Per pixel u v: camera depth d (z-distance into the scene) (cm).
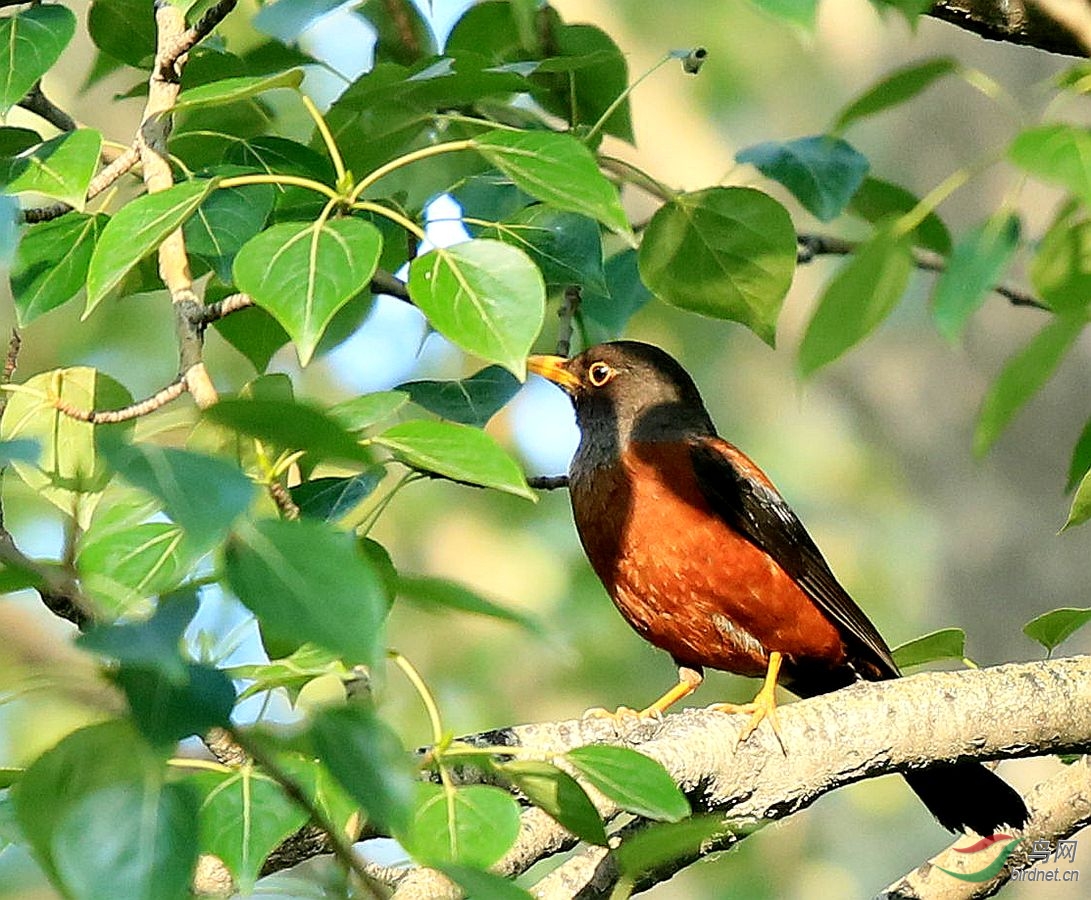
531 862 734
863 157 938
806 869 2098
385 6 974
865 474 2317
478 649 2048
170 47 710
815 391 1983
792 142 945
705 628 1059
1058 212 656
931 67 692
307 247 555
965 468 1644
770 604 1040
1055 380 1582
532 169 625
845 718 805
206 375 599
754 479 1042
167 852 386
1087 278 643
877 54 1733
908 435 1692
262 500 654
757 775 796
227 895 669
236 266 552
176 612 376
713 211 829
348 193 611
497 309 561
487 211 899
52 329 1789
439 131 898
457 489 2141
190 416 585
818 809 2148
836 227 1881
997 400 619
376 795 405
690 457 1041
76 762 397
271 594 381
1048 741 812
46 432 717
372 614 381
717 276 855
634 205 1566
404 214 841
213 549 391
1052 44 843
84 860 384
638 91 1870
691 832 534
